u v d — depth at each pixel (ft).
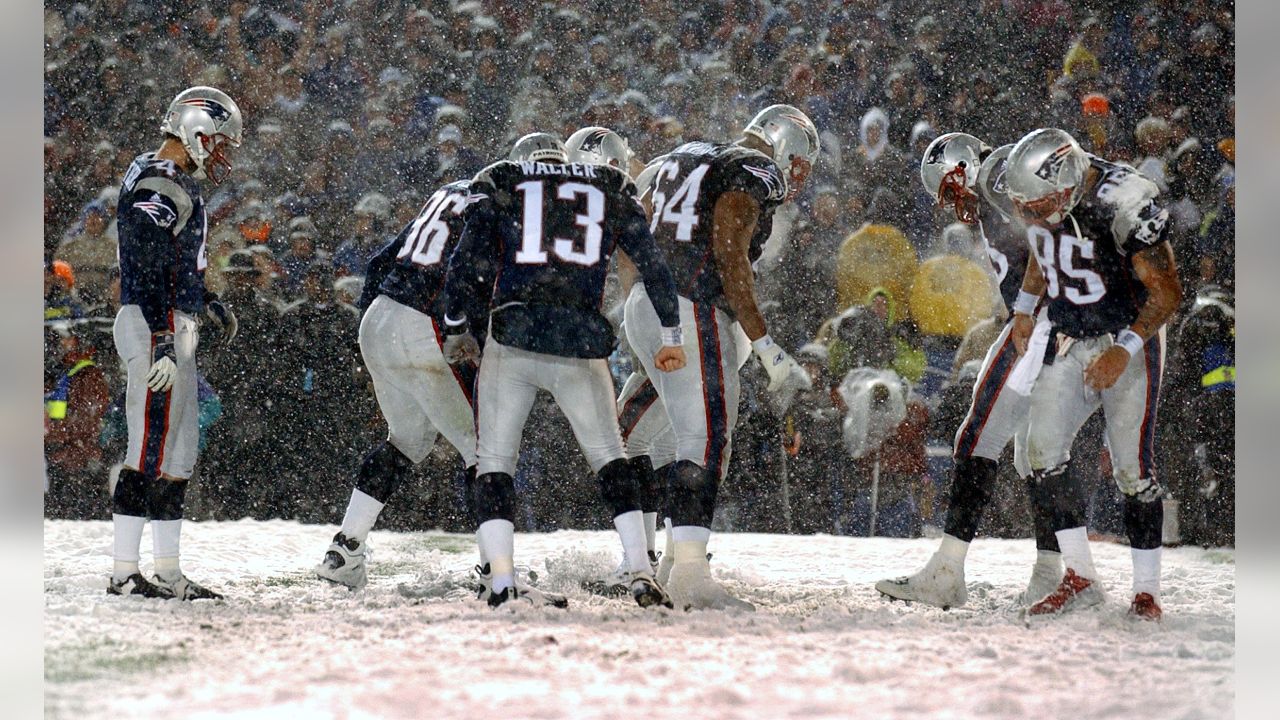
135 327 48.29
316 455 76.84
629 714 29.68
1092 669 36.01
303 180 98.27
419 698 30.76
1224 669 36.37
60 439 79.71
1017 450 51.06
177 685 32.68
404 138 101.71
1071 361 46.19
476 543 71.31
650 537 53.06
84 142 111.34
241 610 45.57
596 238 46.34
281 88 108.58
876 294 80.28
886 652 38.06
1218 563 66.80
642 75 109.91
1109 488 76.74
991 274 89.66
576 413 46.19
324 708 30.12
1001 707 30.71
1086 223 44.80
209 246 93.66
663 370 46.34
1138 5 108.27
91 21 111.75
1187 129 99.04
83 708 30.40
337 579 52.01
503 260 46.06
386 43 109.70
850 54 108.58
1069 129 106.11
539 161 47.75
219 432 76.48
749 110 107.45
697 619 43.21
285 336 77.10
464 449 50.31
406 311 49.52
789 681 33.58
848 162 102.68
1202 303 78.28
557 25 108.68
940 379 83.30
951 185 52.24
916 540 73.87
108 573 54.49
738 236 47.80
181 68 111.75
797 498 77.77
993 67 107.65
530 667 34.55
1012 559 67.51
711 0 113.80
